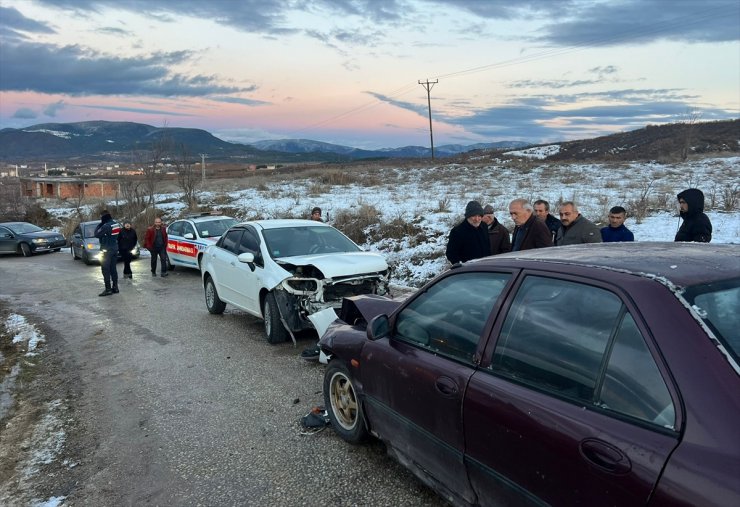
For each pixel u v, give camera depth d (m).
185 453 4.23
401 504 3.35
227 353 6.90
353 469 3.81
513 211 6.10
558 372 2.34
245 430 4.57
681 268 2.26
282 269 7.04
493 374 2.63
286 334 7.20
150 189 31.41
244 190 32.22
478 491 2.68
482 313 2.85
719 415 1.76
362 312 4.36
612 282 2.25
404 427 3.28
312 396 5.28
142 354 7.12
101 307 10.76
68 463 4.20
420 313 3.34
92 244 18.41
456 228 6.36
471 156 67.50
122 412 5.17
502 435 2.47
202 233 14.48
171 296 11.57
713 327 1.95
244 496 3.56
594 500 2.03
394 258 12.88
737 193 15.24
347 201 22.70
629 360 2.07
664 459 1.80
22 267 18.95
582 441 2.08
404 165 52.47
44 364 7.03
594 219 13.66
